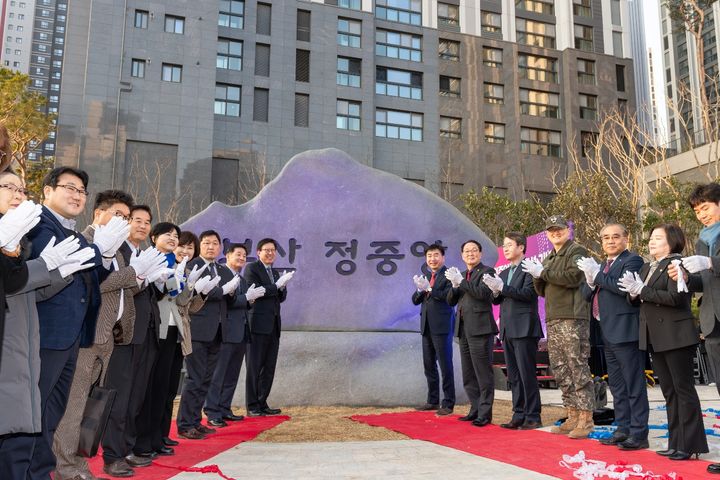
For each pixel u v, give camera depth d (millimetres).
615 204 16016
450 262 7625
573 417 4746
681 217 13367
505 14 30438
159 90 21984
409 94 27719
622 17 32281
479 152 28531
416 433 4992
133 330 3463
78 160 20938
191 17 22719
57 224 2799
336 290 7504
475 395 5680
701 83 18516
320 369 7105
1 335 2021
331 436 4934
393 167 26734
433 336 6270
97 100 21219
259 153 23812
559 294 4727
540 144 29688
